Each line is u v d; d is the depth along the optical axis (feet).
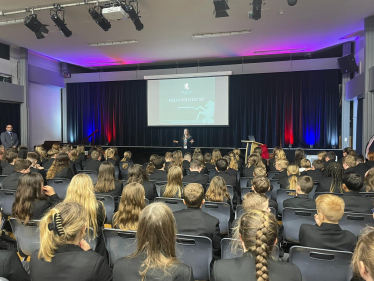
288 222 8.43
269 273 3.65
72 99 41.96
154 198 9.80
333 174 11.17
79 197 6.98
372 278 2.71
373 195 9.87
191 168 12.64
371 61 23.43
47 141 36.19
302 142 34.47
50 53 34.65
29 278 4.57
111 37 28.14
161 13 22.26
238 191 12.87
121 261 3.95
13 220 7.13
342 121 32.19
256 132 36.35
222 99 35.78
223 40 29.01
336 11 22.09
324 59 32.24
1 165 16.66
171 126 37.68
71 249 4.09
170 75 37.04
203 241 6.06
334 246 5.73
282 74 35.12
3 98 30.53
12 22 22.80
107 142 40.73
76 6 20.88
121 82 40.75
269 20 23.79
